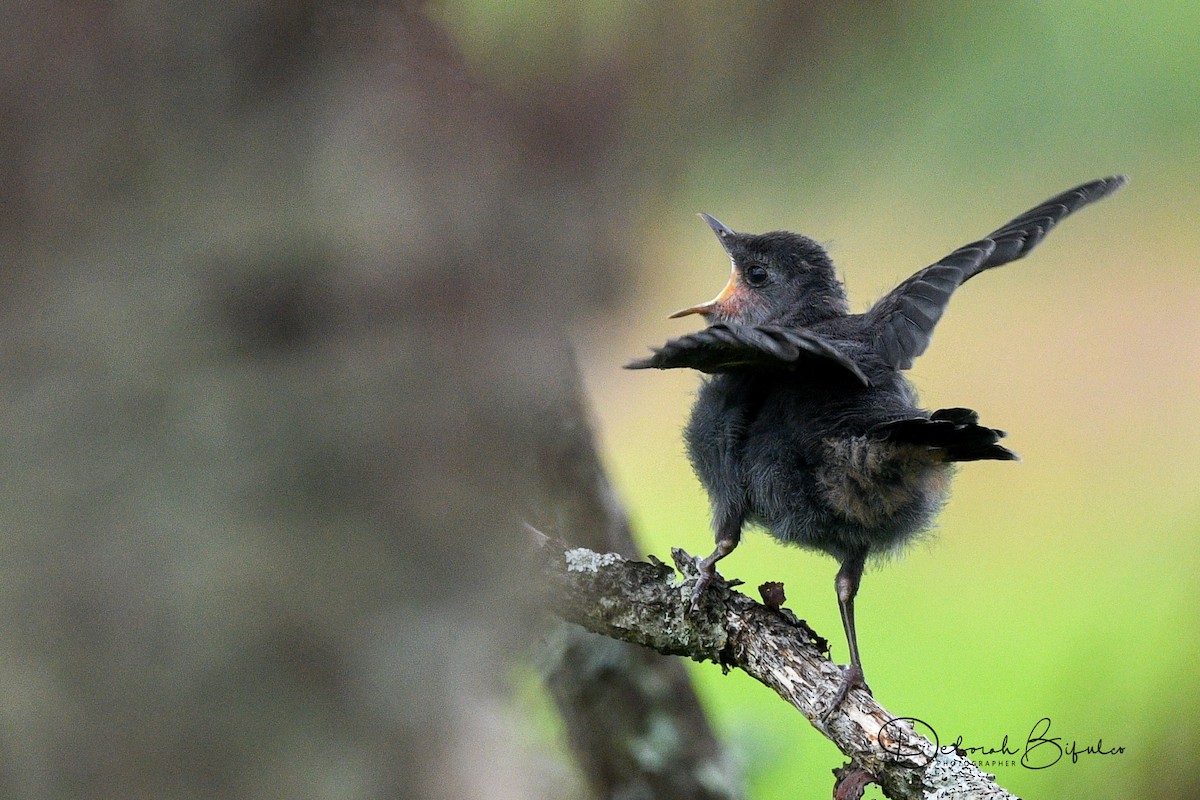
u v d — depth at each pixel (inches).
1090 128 175.9
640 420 176.6
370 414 132.1
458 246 124.3
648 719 169.0
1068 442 196.2
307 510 137.2
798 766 172.9
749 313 169.8
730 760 169.5
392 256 124.5
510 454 141.9
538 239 123.8
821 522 167.3
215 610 136.9
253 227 124.9
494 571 148.2
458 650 148.3
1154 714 169.2
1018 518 179.3
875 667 175.3
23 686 136.3
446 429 134.3
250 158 124.7
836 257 173.6
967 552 178.4
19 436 132.2
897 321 167.8
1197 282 218.4
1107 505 179.2
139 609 136.7
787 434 167.2
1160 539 175.2
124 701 137.3
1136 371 205.5
